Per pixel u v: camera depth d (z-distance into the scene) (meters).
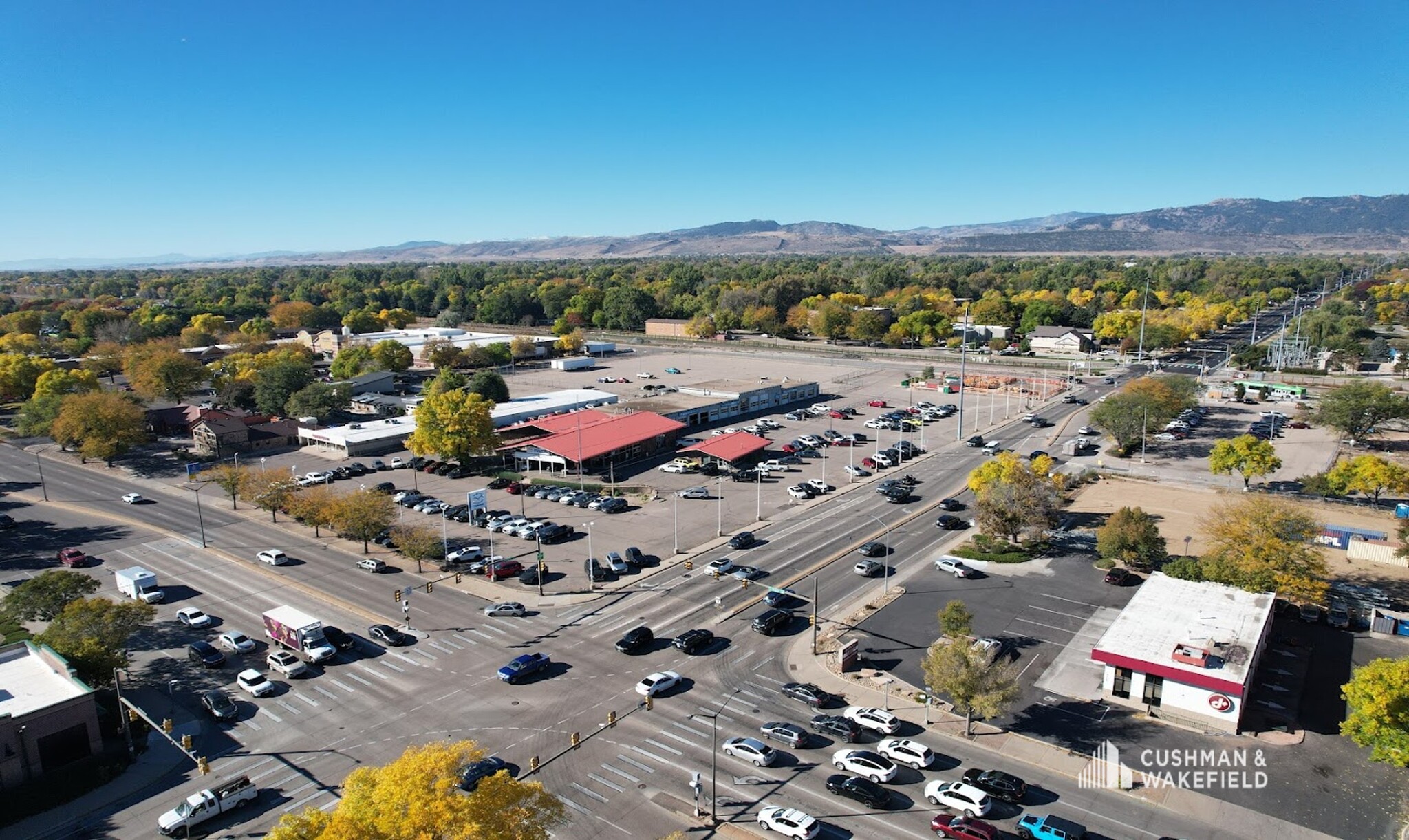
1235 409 154.50
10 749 48.19
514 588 77.12
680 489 109.62
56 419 131.38
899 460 121.31
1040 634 66.69
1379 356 198.62
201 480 117.62
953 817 43.72
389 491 108.00
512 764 49.34
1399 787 47.31
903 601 73.25
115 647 59.25
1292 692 57.88
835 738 52.56
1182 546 83.88
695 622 69.44
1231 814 44.88
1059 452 126.50
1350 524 90.00
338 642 64.88
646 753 50.81
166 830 44.09
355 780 35.56
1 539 92.38
